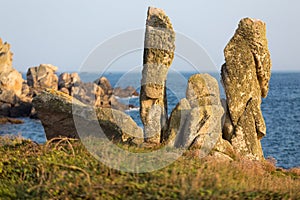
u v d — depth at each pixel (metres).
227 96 22.31
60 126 21.34
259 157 21.91
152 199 11.36
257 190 12.45
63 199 11.83
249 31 22.44
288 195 12.57
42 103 21.27
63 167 13.53
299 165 32.38
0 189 12.77
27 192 12.42
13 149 17.55
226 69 22.45
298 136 46.16
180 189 11.59
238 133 22.00
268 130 51.28
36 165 14.19
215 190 11.73
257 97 22.58
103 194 11.66
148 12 20.58
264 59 22.52
